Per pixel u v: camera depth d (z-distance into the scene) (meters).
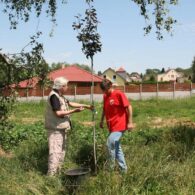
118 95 8.56
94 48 8.91
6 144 11.05
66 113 8.52
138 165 8.17
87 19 8.86
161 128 14.24
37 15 11.36
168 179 7.82
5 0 11.36
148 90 48.97
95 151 8.96
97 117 22.67
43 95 39.25
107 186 7.33
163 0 10.16
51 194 7.65
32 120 21.61
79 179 7.70
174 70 128.75
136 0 10.16
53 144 8.59
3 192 7.37
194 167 8.52
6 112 10.59
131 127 8.61
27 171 8.64
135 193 7.26
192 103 33.00
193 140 10.84
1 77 10.52
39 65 10.53
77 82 59.75
